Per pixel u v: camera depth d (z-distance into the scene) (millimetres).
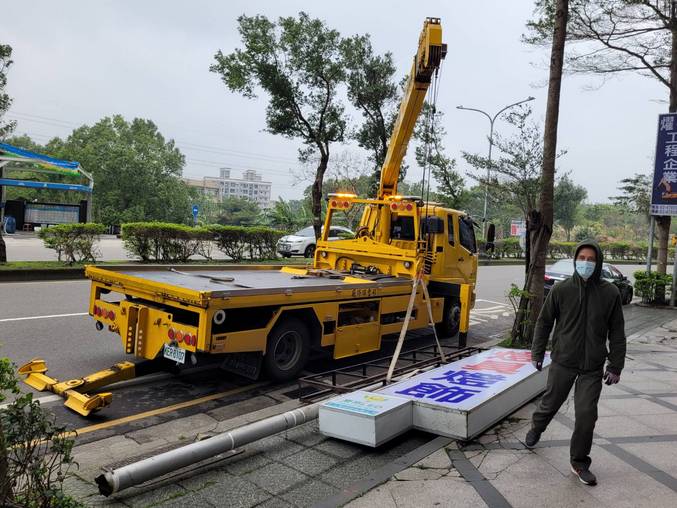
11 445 2604
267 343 5961
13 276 13031
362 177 37500
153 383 6164
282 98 18656
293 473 3842
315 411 4559
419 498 3404
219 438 3795
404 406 4500
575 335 3822
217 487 3588
